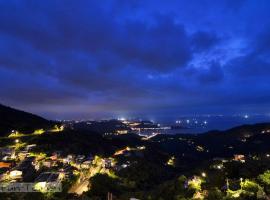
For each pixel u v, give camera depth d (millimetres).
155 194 68125
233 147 185125
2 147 117875
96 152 133500
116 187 76188
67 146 129250
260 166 75188
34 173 82750
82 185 79812
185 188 67125
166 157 163750
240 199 53188
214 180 70250
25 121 173625
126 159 125500
